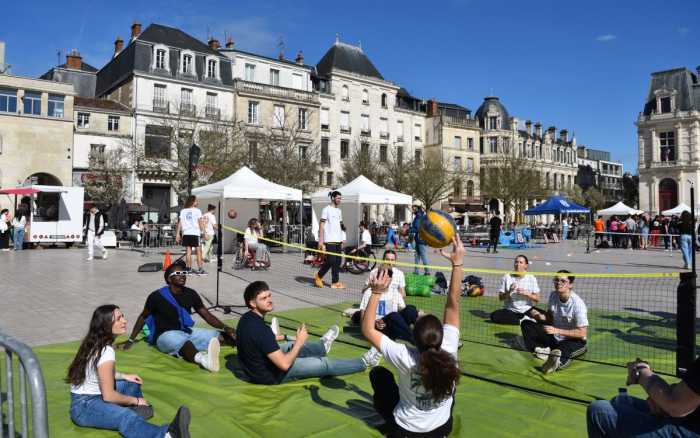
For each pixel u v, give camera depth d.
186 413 3.00
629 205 77.88
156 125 33.97
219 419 3.66
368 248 14.93
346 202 19.28
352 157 43.56
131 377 3.91
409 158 44.06
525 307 7.12
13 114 30.55
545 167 66.00
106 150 34.16
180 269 5.64
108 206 31.92
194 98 37.75
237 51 40.91
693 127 50.66
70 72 41.50
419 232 3.60
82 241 21.47
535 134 66.75
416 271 12.45
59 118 31.95
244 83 40.06
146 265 12.46
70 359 5.26
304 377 4.58
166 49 36.97
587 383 4.64
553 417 3.81
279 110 42.03
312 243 15.07
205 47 39.88
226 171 29.72
